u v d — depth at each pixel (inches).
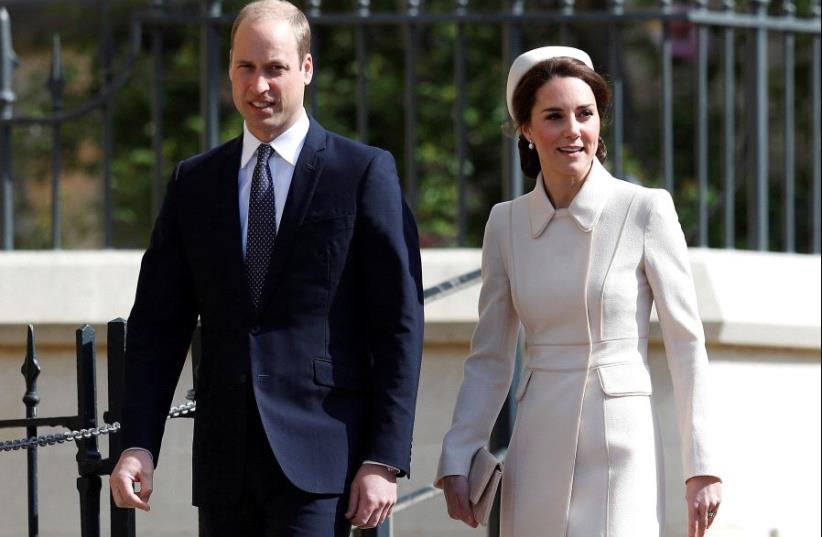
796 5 1393.9
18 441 606.5
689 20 868.6
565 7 871.7
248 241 558.9
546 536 565.6
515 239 592.4
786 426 882.8
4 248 893.8
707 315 850.1
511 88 588.1
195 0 986.7
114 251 893.2
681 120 1562.5
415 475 880.9
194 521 873.5
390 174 564.4
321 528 537.6
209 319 562.3
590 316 568.7
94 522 640.4
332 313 550.9
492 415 599.8
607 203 576.1
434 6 1510.8
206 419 557.9
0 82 894.4
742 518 863.7
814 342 879.1
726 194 900.6
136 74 1599.4
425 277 869.2
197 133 1560.0
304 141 566.6
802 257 898.1
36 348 872.9
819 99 919.0
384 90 1504.7
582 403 564.4
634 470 557.6
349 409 550.3
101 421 869.8
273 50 555.8
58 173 890.7
